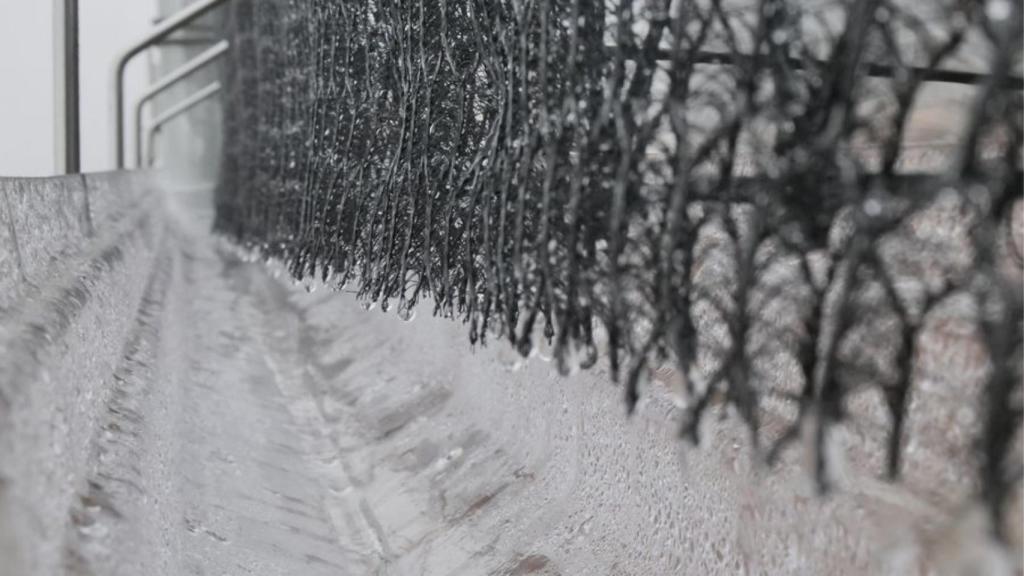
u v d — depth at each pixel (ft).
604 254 9.47
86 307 13.88
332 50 21.72
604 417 15.02
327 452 25.22
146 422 15.01
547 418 17.97
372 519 20.08
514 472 18.42
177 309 33.96
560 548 14.96
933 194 5.32
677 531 12.36
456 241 13.51
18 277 12.49
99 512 10.14
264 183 39.27
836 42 6.10
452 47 13.44
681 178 7.06
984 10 5.02
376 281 16.67
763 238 6.51
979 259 5.24
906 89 5.73
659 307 7.82
